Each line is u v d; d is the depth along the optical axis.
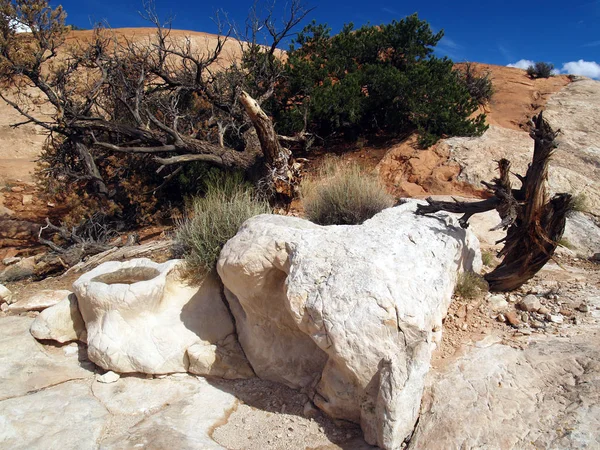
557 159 10.52
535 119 4.76
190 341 4.97
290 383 4.61
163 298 5.16
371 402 3.70
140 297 4.90
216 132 12.38
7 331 5.61
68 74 12.07
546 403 3.60
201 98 12.89
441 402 3.74
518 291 5.55
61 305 5.55
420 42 14.11
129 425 4.15
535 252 5.13
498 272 5.55
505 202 4.86
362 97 12.39
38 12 11.90
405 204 6.00
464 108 11.91
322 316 3.73
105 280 5.48
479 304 5.13
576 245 7.71
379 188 7.47
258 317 4.77
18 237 11.87
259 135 8.99
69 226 10.80
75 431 4.02
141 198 11.03
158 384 4.75
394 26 13.95
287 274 4.30
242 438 4.01
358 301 3.71
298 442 3.91
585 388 3.63
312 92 12.45
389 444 3.47
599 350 4.05
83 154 11.59
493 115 13.76
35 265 8.84
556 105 13.81
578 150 10.95
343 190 7.20
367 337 3.62
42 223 12.51
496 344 4.39
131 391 4.64
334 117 12.42
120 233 10.73
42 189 12.12
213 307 5.31
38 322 5.50
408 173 10.39
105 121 10.73
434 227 5.00
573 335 4.43
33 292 7.11
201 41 22.92
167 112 11.23
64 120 10.98
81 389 4.70
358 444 3.77
